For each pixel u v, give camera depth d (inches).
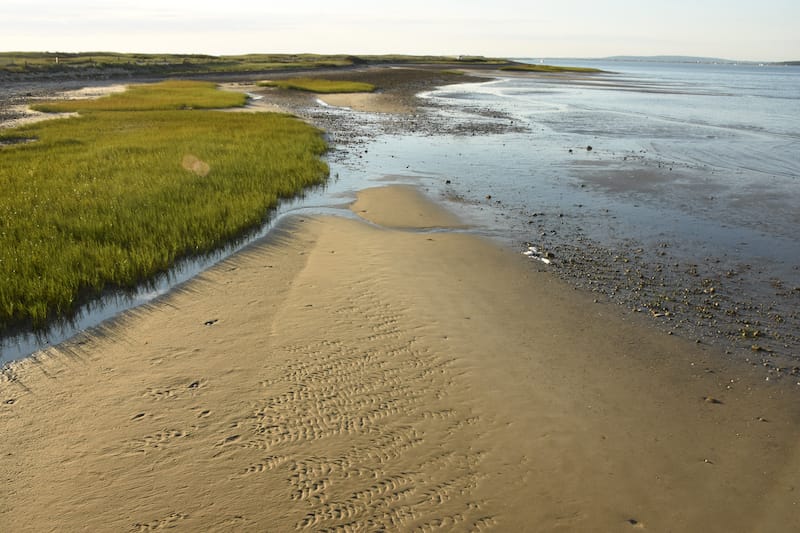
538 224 492.7
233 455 196.2
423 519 172.7
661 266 400.2
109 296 326.0
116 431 207.5
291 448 200.8
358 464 194.1
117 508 172.6
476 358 267.0
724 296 351.3
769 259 417.7
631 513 179.2
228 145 785.6
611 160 791.1
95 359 257.9
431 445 205.3
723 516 179.6
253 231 449.4
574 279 370.0
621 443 211.5
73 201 474.6
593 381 252.2
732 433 219.9
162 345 270.8
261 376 245.6
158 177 578.2
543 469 195.9
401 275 363.6
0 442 200.7
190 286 341.1
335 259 389.4
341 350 269.4
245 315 303.4
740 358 277.1
